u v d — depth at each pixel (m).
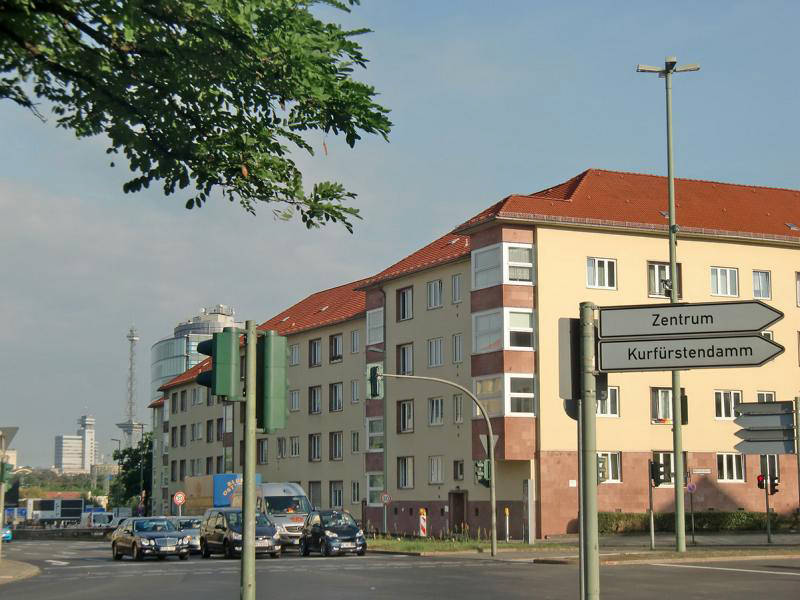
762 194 57.50
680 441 33.72
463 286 51.97
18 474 35.94
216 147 8.65
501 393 47.03
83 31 7.80
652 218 50.81
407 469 55.34
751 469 51.19
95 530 86.38
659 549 36.34
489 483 36.41
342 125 8.75
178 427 96.88
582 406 8.14
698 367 7.78
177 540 39.59
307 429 68.62
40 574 31.11
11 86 8.13
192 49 7.84
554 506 46.66
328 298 75.44
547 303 47.91
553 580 24.91
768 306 7.64
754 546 38.78
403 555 39.22
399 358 56.72
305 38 8.02
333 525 39.97
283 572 28.83
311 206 9.12
